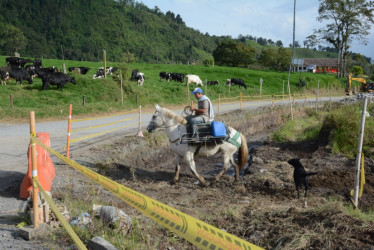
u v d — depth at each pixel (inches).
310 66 4458.7
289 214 219.3
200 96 358.9
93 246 159.8
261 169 420.5
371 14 2947.8
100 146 487.8
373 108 697.6
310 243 177.0
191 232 85.9
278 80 2393.0
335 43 3186.5
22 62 1453.0
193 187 352.5
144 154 484.4
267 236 194.1
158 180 378.9
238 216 234.5
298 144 614.9
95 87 1130.0
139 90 1230.9
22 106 868.0
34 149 182.4
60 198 255.6
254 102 1503.4
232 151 370.9
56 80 1051.9
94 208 204.7
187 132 350.6
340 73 3309.5
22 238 177.0
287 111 1031.0
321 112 983.0
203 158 540.4
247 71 2760.8
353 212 217.2
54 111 845.8
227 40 4286.4
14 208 229.9
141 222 207.0
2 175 321.4
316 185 350.9
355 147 508.7
